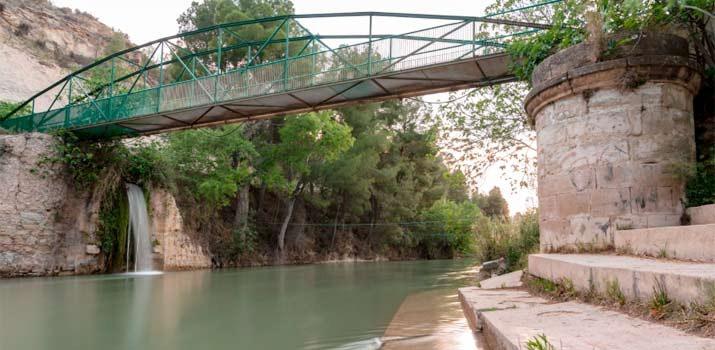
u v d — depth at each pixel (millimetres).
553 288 6129
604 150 7672
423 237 55281
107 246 23016
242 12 38125
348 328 7293
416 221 54906
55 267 21062
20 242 20125
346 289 14438
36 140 21359
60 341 6434
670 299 3500
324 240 44938
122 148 25359
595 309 4383
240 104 19875
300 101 19750
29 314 9141
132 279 19062
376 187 49781
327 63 19641
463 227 54469
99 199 22984
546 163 8523
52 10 56812
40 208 20891
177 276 21141
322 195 44125
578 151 7918
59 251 21391
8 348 6012
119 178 23844
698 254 4730
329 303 10805
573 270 5410
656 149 7449
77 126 23297
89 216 22656
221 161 31203
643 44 7699
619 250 6891
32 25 51281
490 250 17766
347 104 19719
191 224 30250
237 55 38031
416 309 9250
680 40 7922
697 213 6887
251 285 16109
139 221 24859
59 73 48438
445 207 58219
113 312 9375
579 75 7844
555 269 6203
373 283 16719
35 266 20344
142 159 25688
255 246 36750
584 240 7699
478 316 5812
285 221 38562
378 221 49906
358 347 5820
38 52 49438
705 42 8336
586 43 8016
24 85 43406
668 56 7516
